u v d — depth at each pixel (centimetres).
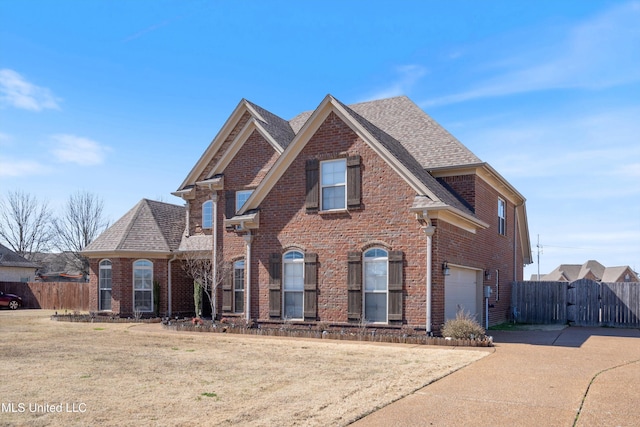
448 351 1416
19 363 1234
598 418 748
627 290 2281
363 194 1800
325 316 1833
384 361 1255
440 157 2055
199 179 2611
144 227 2650
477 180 2022
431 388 938
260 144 2342
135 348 1499
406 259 1705
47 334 1878
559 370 1116
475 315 2050
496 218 2328
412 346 1520
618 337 1803
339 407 809
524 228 2900
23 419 761
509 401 845
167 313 2566
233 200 2359
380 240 1753
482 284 2109
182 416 771
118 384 994
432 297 1653
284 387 961
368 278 1778
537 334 1895
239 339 1706
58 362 1248
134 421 747
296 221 1922
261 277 1978
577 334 1908
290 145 1927
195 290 2434
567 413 775
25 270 4978
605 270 7675
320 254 1862
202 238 2578
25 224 5641
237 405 831
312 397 878
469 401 846
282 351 1434
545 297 2455
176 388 958
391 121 2388
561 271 8525
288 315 1925
